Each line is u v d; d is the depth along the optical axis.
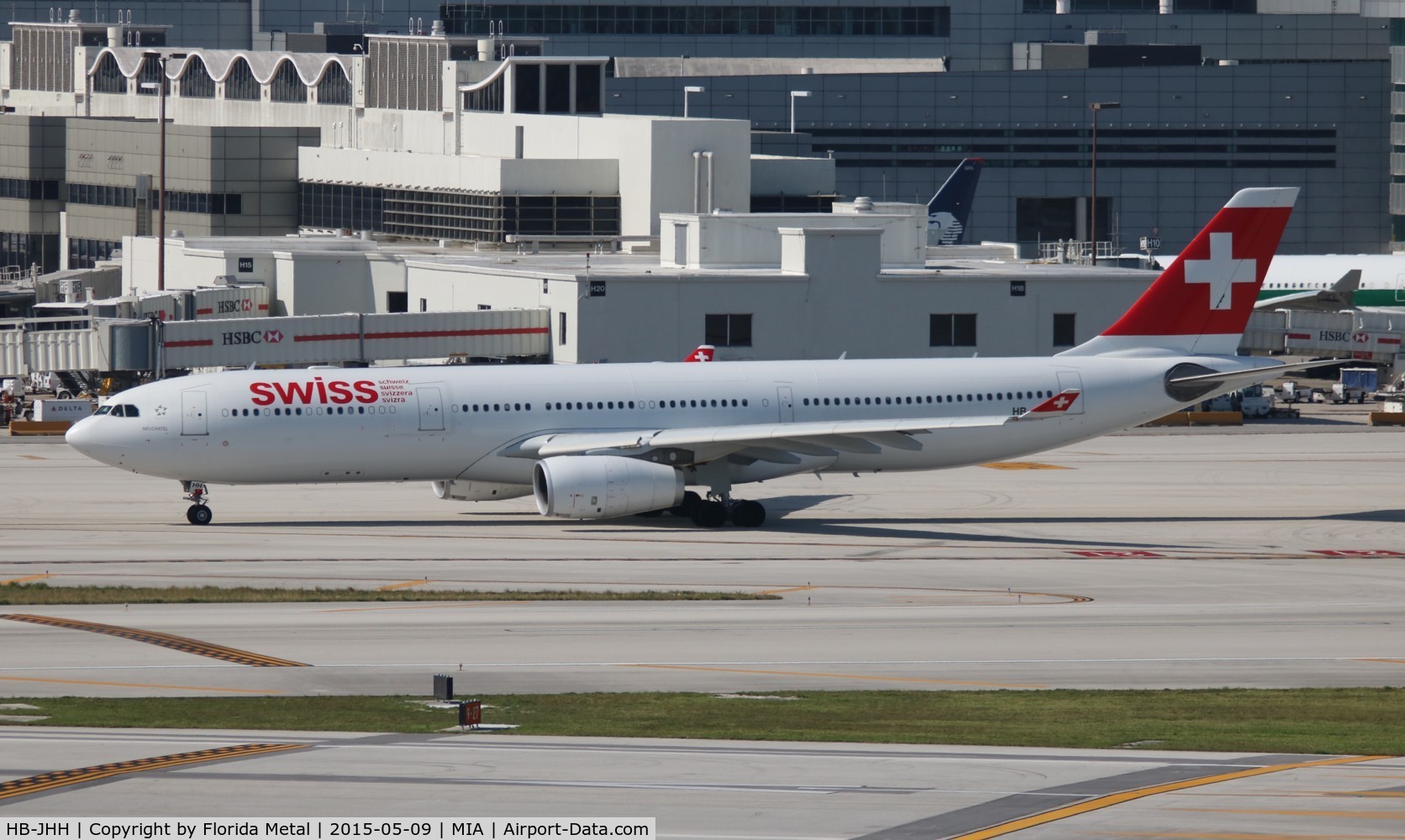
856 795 106.81
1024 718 132.88
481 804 104.06
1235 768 115.62
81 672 146.50
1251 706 138.88
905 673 151.50
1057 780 111.38
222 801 104.69
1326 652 162.50
